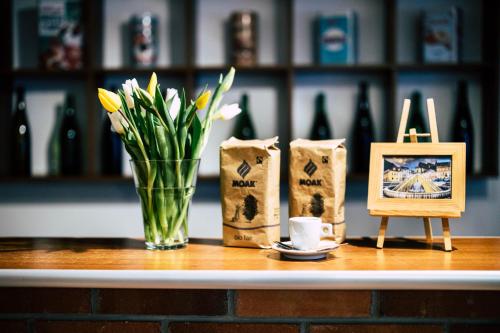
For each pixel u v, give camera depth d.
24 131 2.54
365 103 2.46
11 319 1.08
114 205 2.59
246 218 1.27
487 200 2.52
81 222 2.60
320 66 2.37
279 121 2.54
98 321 1.07
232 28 2.41
